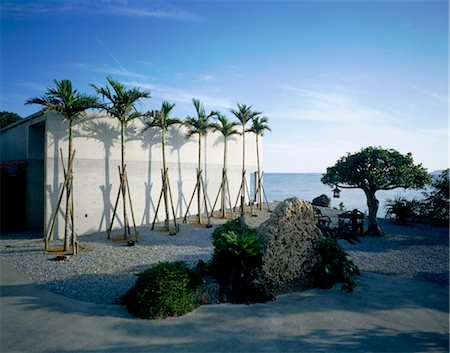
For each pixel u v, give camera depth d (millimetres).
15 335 5426
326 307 6723
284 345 5148
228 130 20453
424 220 19125
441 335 5543
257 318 6148
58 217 13555
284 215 8328
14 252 11398
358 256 11367
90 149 14781
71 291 7668
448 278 8961
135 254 11195
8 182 16469
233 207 24500
